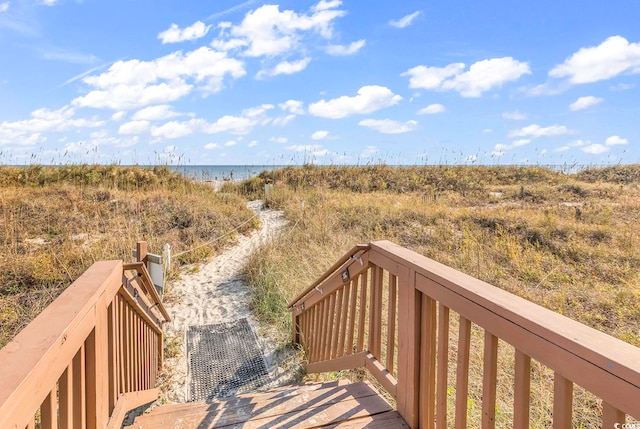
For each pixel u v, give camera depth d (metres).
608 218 7.52
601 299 3.95
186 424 1.76
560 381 0.83
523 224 6.89
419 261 1.54
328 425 1.65
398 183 14.32
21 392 0.72
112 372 1.61
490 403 1.08
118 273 1.67
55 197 8.46
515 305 1.01
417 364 1.54
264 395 2.08
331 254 5.68
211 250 6.80
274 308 4.42
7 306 4.02
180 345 3.70
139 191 10.25
